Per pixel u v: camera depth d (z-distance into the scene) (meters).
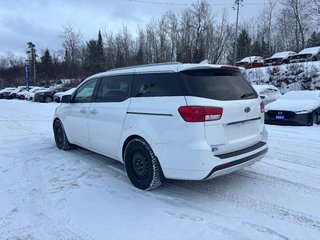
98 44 53.19
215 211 3.86
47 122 11.95
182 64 4.22
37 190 4.60
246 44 51.31
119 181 4.95
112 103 5.05
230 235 3.30
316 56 29.62
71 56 65.88
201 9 43.22
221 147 3.99
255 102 4.56
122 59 46.06
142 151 4.43
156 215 3.78
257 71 26.08
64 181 4.98
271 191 4.46
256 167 5.57
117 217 3.74
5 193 4.49
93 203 4.14
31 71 74.38
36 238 3.30
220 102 3.98
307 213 3.78
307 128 10.02
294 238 3.24
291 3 48.00
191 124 3.80
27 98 32.28
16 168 5.67
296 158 6.15
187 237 3.28
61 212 3.89
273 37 54.88
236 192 4.44
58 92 28.11
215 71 4.34
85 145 6.05
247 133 4.43
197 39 41.19
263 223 3.55
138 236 3.31
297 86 23.42
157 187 4.60
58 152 6.83
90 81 5.88
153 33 48.22
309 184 4.71
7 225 3.58
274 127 10.29
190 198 4.26
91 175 5.25
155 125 4.18
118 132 4.86
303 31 47.31
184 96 3.93
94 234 3.37
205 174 3.83
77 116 6.09
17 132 9.52
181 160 3.92
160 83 4.28
